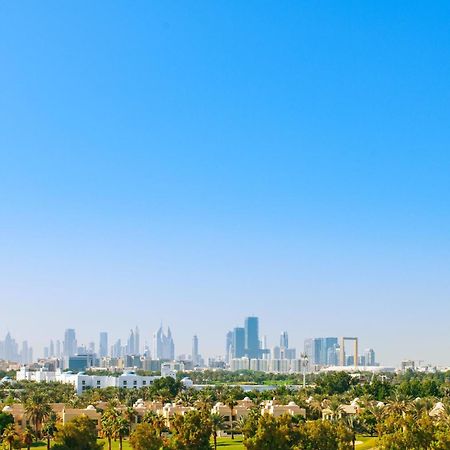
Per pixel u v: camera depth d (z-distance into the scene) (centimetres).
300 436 17538
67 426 19150
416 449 16375
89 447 19325
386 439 16675
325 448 17400
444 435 15862
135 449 18475
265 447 17000
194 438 18100
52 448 18775
